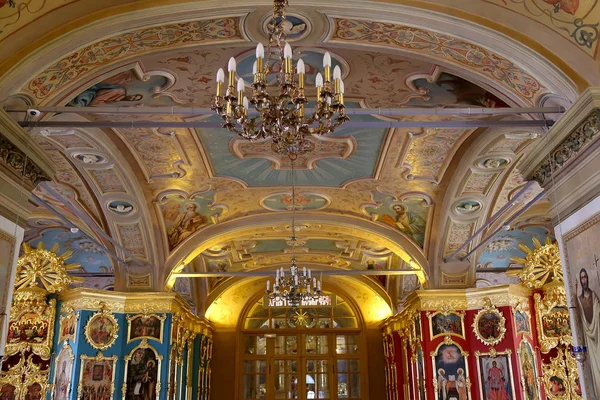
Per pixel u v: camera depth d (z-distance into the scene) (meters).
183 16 7.77
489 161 13.41
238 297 26.92
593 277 7.31
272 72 9.89
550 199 8.55
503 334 16.23
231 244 20.83
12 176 7.87
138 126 8.59
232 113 6.66
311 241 21.36
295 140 7.26
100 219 16.39
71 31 7.54
